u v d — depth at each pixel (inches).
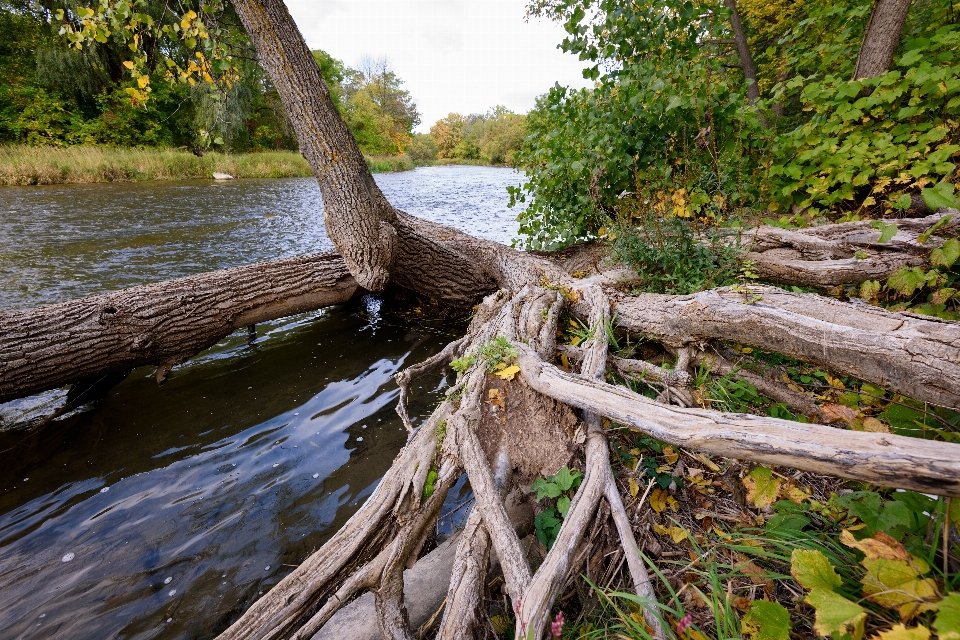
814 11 186.4
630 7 150.6
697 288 120.3
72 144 751.7
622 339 115.1
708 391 88.9
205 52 142.5
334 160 138.9
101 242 289.0
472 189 701.9
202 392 134.0
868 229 125.6
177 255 263.1
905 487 41.6
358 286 174.6
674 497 67.2
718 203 140.3
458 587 52.8
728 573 53.2
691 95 143.3
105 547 82.0
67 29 123.2
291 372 146.3
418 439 73.0
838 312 77.1
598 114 160.6
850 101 157.4
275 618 53.5
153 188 579.5
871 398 78.4
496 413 77.6
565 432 74.7
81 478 99.3
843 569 48.8
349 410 125.3
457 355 117.4
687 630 44.8
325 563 58.4
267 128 1072.8
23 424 117.6
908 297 108.8
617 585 55.6
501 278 175.6
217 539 84.0
